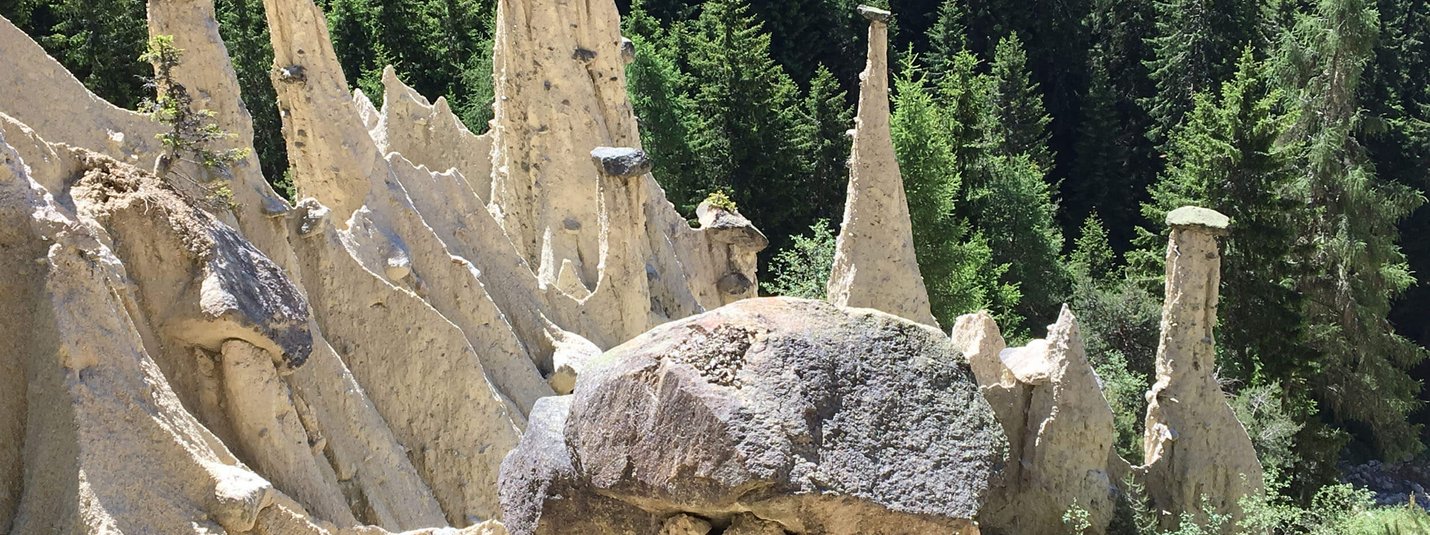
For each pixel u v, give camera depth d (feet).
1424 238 178.60
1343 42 147.64
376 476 47.57
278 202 50.65
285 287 43.98
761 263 150.41
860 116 76.74
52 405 35.42
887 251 76.69
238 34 133.49
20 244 36.40
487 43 155.33
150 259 41.34
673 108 146.51
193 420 38.37
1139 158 195.00
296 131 63.57
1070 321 61.41
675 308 76.38
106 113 50.75
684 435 27.27
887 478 26.81
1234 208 136.98
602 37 76.84
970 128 161.79
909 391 27.61
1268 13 191.93
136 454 35.94
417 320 52.06
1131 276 147.74
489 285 63.93
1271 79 154.20
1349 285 142.10
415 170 64.90
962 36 200.85
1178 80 189.98
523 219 76.33
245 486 37.17
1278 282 135.64
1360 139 175.42
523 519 30.12
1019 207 158.30
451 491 51.93
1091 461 61.67
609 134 77.56
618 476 28.19
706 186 149.59
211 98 56.70
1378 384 142.00
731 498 26.84
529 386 58.34
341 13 158.71
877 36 75.87
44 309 35.86
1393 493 144.77
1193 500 67.92
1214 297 68.59
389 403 51.52
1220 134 139.13
